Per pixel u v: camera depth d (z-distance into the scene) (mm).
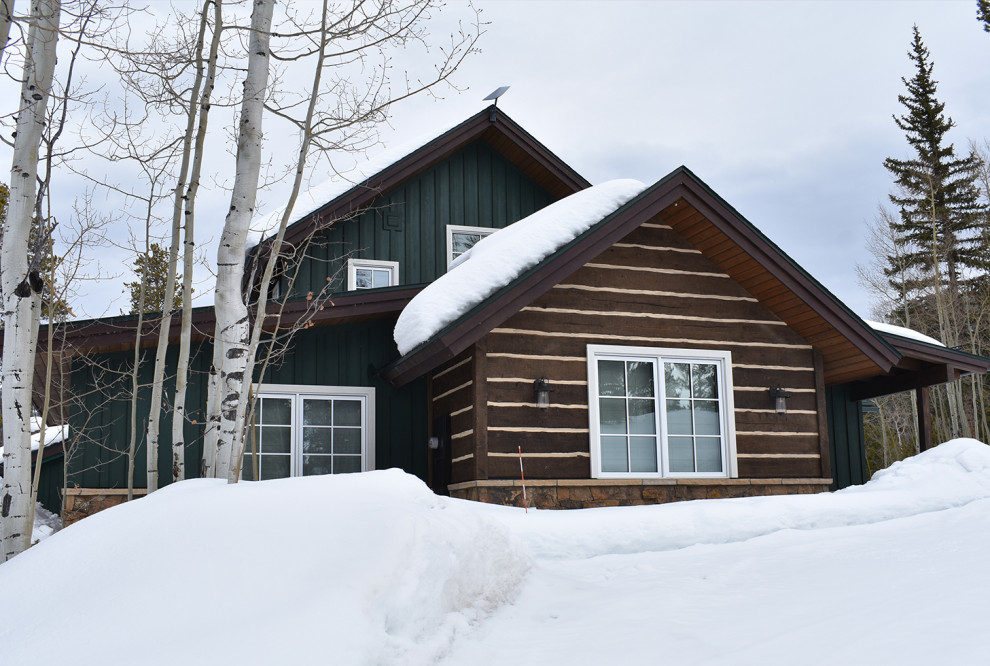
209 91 6762
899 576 4770
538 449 8719
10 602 3779
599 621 4230
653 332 9445
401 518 4301
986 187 32250
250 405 6906
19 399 5605
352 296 9516
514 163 14156
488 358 8734
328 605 3500
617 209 8930
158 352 6793
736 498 8477
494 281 8773
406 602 3760
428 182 13523
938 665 2969
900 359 10422
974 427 27031
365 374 10250
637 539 6922
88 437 8875
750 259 9461
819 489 9742
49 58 6039
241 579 3699
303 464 9867
